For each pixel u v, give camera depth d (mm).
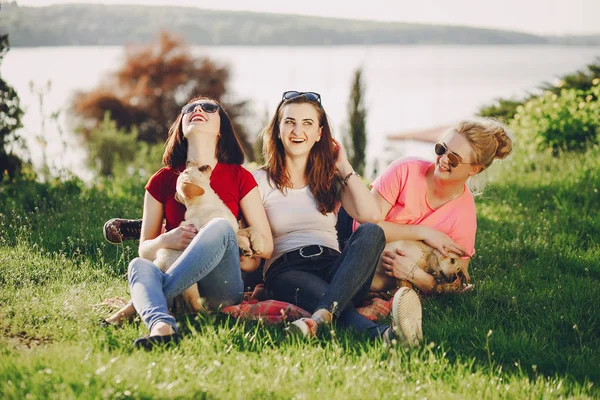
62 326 3625
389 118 59500
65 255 4992
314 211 4352
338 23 192500
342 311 3844
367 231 3867
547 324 4148
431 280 4457
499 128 4359
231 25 166750
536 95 15820
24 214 5762
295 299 4020
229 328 3686
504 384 3215
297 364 3188
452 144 4316
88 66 68562
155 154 24281
